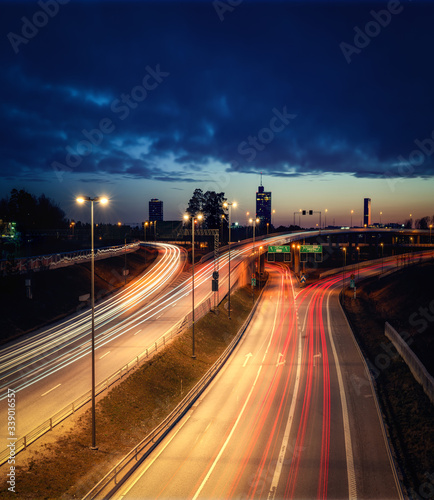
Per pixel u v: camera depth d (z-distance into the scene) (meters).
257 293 92.94
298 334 58.03
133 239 159.00
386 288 103.12
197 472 23.38
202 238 163.50
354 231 191.12
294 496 21.28
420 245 189.38
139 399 32.88
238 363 44.69
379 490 22.03
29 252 88.06
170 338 47.94
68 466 22.84
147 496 21.00
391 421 31.67
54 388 32.91
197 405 33.25
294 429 29.11
